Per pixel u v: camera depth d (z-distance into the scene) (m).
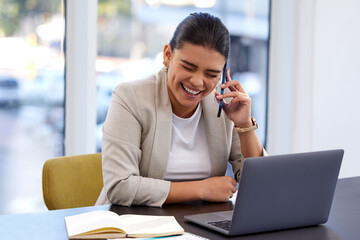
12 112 2.67
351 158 3.21
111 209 1.55
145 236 1.25
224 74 1.82
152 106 1.73
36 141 2.74
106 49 2.88
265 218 1.32
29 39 2.64
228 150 1.88
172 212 1.53
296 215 1.37
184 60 1.58
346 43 3.17
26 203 2.77
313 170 1.35
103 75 2.88
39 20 2.65
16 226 1.33
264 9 3.43
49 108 2.74
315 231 1.37
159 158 1.74
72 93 2.71
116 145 1.66
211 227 1.34
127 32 2.93
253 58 3.44
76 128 2.73
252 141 1.84
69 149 2.74
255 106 3.47
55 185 1.88
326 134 3.19
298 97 3.17
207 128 1.83
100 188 1.98
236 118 1.82
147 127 1.74
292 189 1.34
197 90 1.62
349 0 3.15
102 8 2.84
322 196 1.39
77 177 1.94
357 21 3.16
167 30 3.05
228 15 3.30
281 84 3.39
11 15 2.59
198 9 3.16
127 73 2.96
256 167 1.25
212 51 1.56
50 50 2.69
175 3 3.06
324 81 3.17
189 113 1.83
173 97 1.76
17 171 2.72
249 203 1.27
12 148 2.70
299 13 3.12
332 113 3.19
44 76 2.70
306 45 3.13
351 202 1.68
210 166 1.85
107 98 2.90
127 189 1.59
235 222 1.27
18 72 2.64
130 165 1.66
